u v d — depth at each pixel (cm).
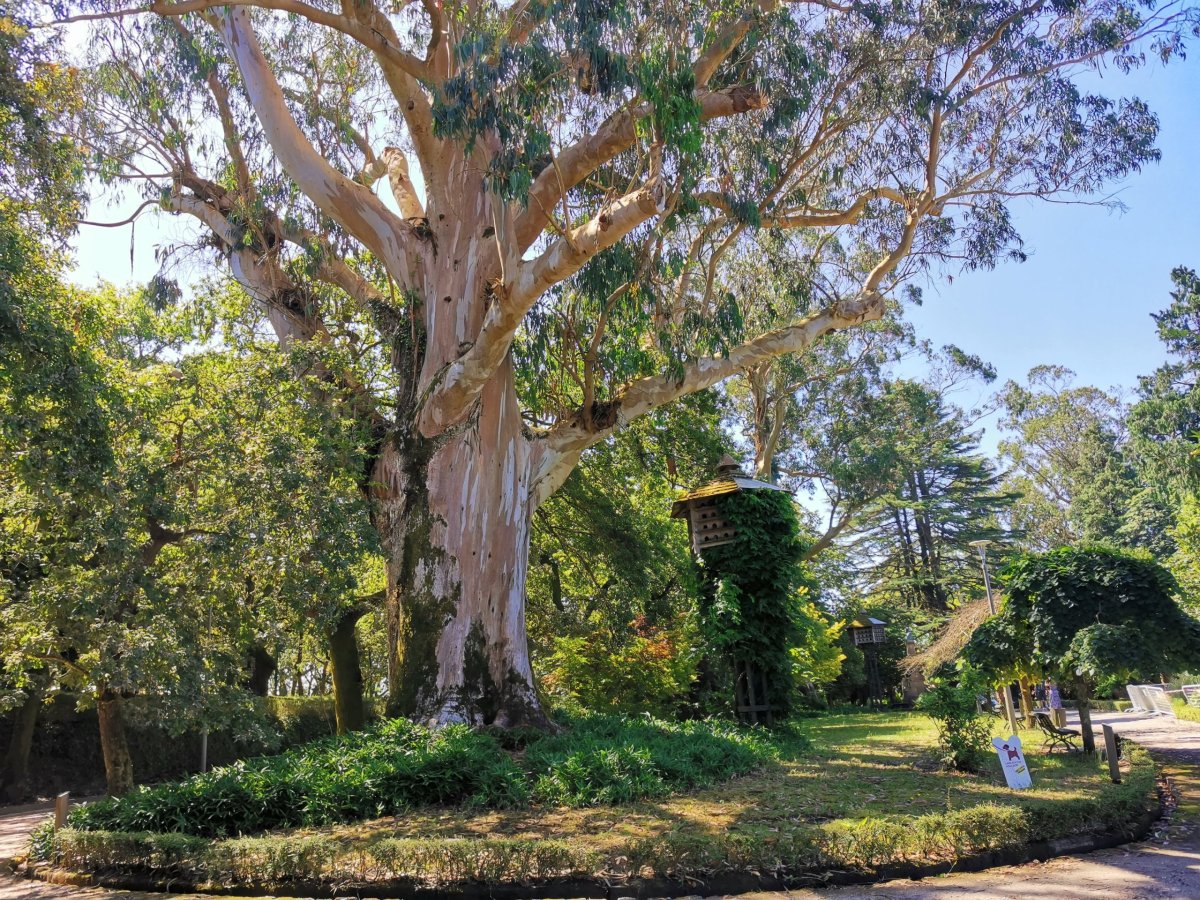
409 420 1274
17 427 811
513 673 1171
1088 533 4709
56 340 861
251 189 1485
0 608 974
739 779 1012
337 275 1507
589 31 912
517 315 1089
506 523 1228
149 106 1502
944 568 4734
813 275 1658
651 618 1988
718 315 1168
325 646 1662
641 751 962
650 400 1377
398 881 654
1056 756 1230
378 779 867
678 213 1069
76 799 1530
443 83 1040
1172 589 956
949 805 780
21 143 1040
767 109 1156
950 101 1338
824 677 2628
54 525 937
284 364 1153
